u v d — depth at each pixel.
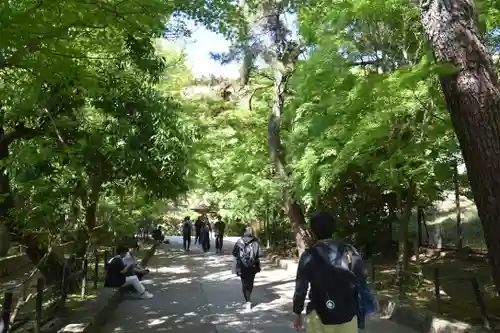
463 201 17.52
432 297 9.55
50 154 7.72
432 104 8.05
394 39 9.69
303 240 14.74
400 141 9.15
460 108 4.18
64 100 8.40
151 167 9.70
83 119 9.43
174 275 15.46
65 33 4.71
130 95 9.45
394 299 8.98
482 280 11.23
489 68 4.20
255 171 17.70
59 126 8.55
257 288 12.69
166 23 7.29
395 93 7.74
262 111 17.97
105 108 9.41
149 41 7.89
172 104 10.55
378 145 9.26
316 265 4.15
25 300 6.46
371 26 9.53
